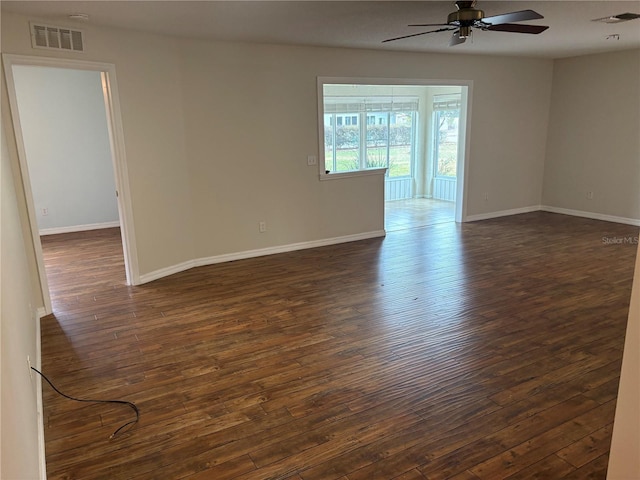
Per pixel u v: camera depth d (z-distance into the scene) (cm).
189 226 538
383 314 405
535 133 808
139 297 454
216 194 550
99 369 322
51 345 358
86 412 274
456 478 220
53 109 705
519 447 239
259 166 573
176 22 421
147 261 496
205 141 531
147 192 486
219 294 460
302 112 589
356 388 295
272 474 224
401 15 418
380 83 638
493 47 632
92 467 230
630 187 724
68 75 707
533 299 433
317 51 583
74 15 384
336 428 257
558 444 241
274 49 555
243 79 542
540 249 597
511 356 331
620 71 707
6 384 137
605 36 554
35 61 390
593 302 423
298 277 507
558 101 796
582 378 301
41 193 718
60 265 566
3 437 118
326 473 224
